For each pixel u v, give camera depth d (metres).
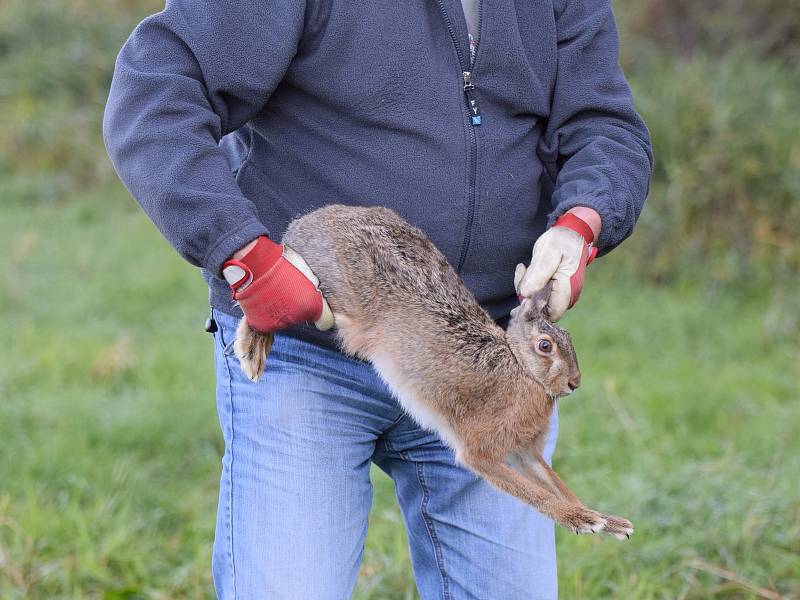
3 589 4.52
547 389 2.93
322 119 2.93
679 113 9.91
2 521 5.01
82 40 14.72
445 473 3.12
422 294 2.92
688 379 7.05
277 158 3.00
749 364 7.45
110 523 5.14
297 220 2.95
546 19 3.08
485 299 3.12
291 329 2.92
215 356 3.13
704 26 11.98
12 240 10.63
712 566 4.62
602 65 3.18
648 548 4.71
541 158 3.18
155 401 6.70
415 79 2.88
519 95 3.00
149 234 10.98
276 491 2.87
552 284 2.90
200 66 2.78
